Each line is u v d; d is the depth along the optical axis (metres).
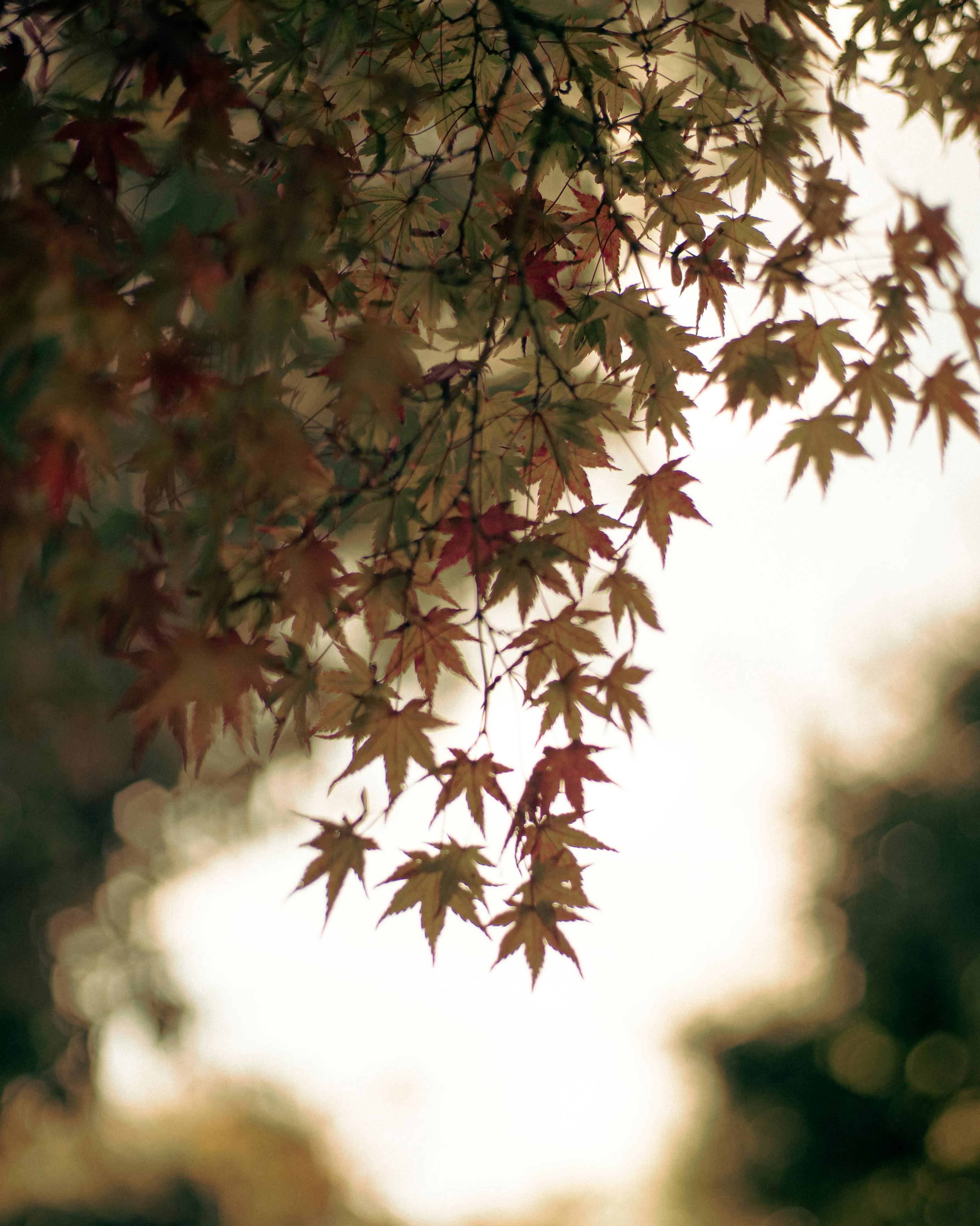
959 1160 6.79
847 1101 7.93
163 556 1.94
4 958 5.59
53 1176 7.43
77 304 1.91
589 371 2.12
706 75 2.05
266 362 1.94
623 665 1.98
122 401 1.93
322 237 1.97
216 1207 8.43
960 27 2.05
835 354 1.99
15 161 1.92
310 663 1.97
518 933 1.98
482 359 1.97
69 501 1.93
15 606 1.93
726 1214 8.71
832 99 1.99
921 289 1.94
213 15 1.97
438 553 2.00
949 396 1.94
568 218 2.08
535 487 2.09
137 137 1.98
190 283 1.92
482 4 2.05
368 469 1.97
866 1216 7.16
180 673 1.91
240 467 1.93
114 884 6.29
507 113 2.07
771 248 2.03
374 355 1.93
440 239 2.09
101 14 1.93
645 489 2.00
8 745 4.59
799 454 1.98
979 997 7.31
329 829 1.97
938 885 8.01
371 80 2.04
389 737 1.97
